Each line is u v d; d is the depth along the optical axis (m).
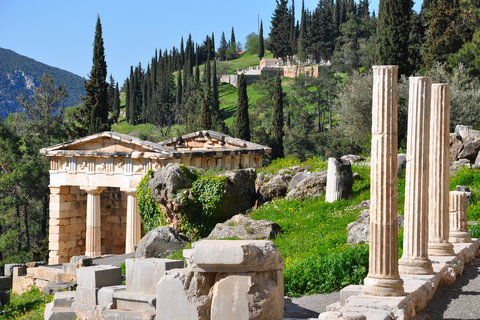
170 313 9.34
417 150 13.37
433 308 12.24
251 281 8.90
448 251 16.30
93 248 39.06
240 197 30.55
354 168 34.34
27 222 74.06
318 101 127.38
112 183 38.44
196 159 39.44
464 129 33.81
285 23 189.38
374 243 11.59
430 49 61.47
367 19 175.00
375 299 11.16
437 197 16.34
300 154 96.00
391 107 11.38
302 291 15.60
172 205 29.25
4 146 68.06
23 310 23.44
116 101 171.75
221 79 182.88
